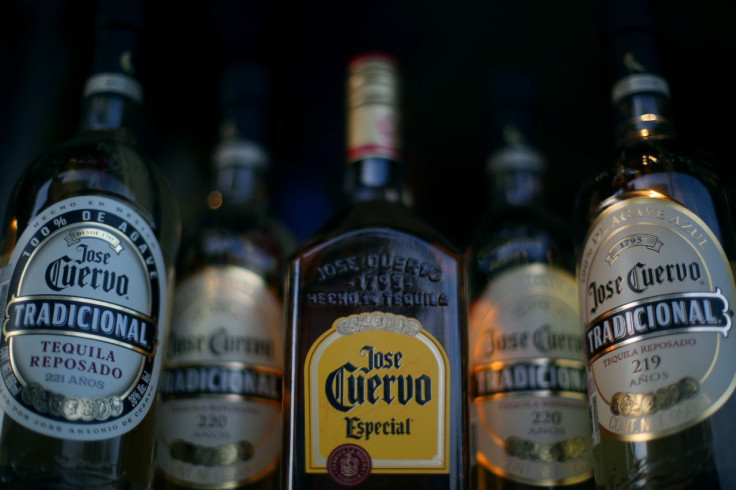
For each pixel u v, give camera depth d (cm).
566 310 113
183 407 109
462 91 153
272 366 114
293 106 156
